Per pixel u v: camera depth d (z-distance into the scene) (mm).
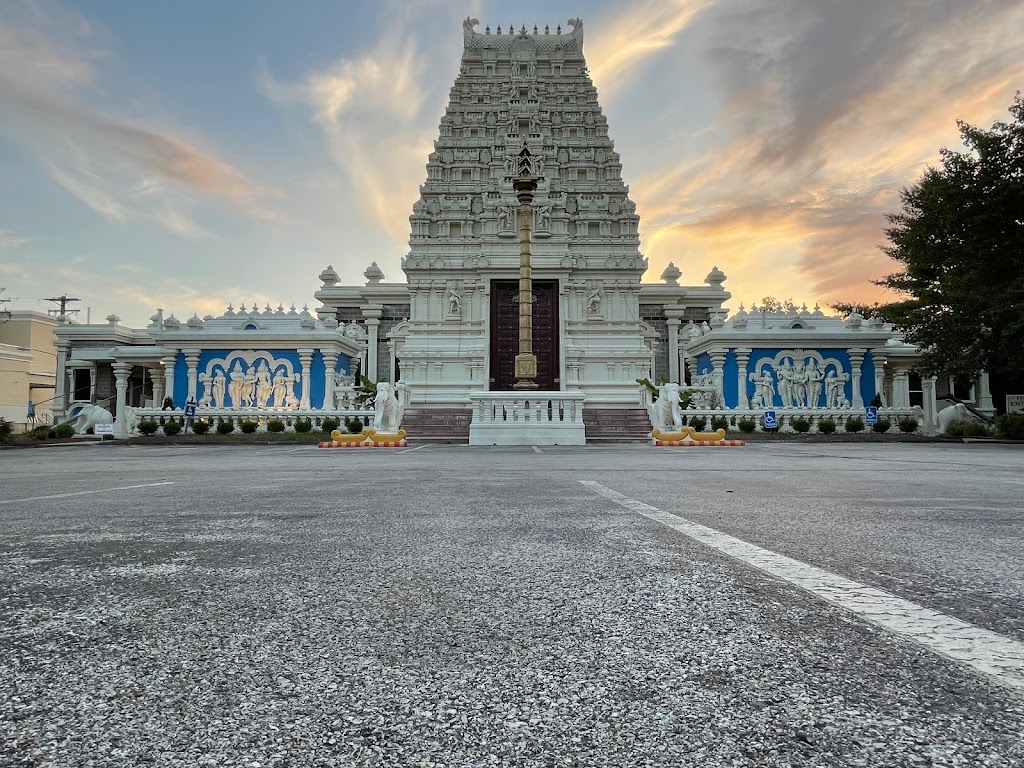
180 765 1370
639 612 2498
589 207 37656
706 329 39250
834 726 1537
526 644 2139
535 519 5012
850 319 36844
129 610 2539
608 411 30734
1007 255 27938
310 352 34969
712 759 1385
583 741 1477
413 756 1410
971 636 2195
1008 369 27734
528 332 28016
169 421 31109
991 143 27844
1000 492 7156
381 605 2605
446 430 28375
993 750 1412
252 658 2010
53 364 64438
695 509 5621
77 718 1599
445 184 38500
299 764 1376
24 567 3324
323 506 5887
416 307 36781
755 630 2273
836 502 6164
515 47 40938
